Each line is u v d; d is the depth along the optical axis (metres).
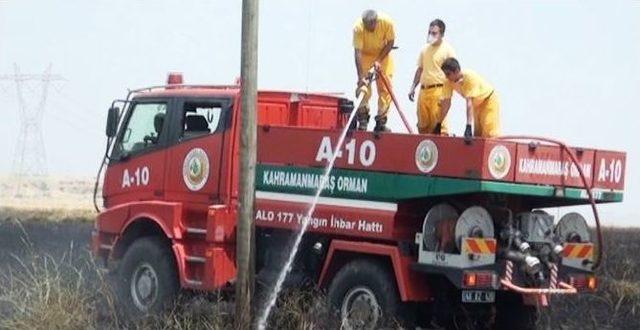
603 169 30.00
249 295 28.77
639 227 77.31
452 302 29.73
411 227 29.25
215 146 32.66
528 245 28.94
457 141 27.69
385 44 33.84
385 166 29.12
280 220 31.23
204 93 33.12
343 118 34.88
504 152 27.56
